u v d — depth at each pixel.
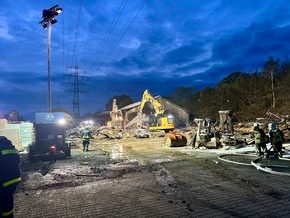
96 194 6.45
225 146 16.09
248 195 5.91
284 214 4.70
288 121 21.03
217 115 48.50
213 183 7.17
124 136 33.09
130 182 7.61
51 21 25.53
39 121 13.96
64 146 13.87
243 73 53.59
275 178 7.52
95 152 16.61
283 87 38.88
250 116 41.19
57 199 6.14
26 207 5.63
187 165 10.28
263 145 11.75
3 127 17.89
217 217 4.65
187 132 30.44
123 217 4.84
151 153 14.95
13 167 2.77
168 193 6.30
